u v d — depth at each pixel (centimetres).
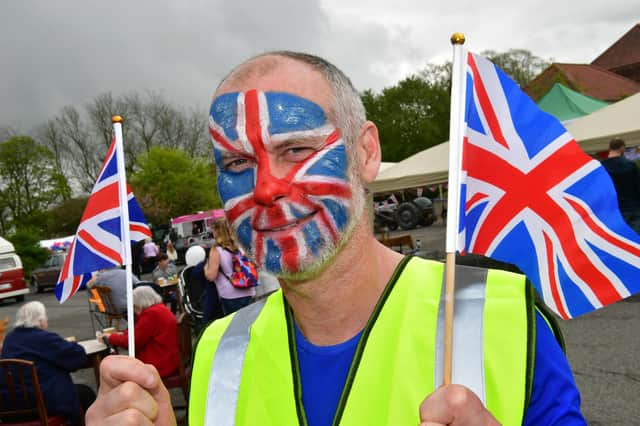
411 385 106
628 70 3891
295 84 114
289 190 111
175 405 496
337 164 112
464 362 105
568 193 128
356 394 109
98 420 110
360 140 120
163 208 4069
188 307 589
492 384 102
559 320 591
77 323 1138
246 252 116
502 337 105
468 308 111
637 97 713
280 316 127
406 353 109
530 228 129
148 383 112
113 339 472
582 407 366
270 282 540
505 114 134
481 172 133
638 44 3900
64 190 4306
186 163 4172
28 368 384
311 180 111
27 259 2659
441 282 117
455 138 119
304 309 118
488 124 134
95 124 4362
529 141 132
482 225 132
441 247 1239
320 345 118
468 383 103
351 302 116
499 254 130
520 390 100
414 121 4275
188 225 2473
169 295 847
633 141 683
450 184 116
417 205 2098
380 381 109
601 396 379
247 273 524
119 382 114
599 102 952
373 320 114
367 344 112
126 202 147
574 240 127
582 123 734
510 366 102
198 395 127
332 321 117
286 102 112
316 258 111
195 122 4588
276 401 117
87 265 162
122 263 159
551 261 128
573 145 130
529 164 131
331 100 115
